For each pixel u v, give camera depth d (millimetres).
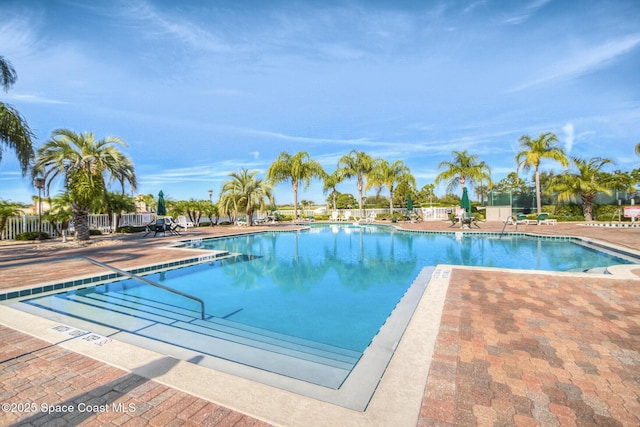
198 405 2186
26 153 10484
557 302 4527
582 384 2453
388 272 8383
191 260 9266
